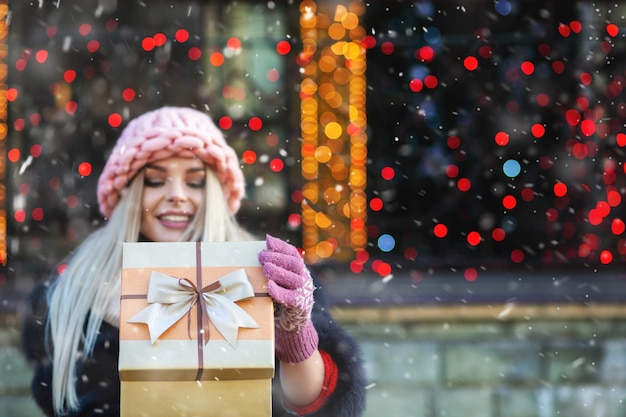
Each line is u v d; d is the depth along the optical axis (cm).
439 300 1131
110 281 565
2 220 1289
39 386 565
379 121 1344
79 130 1316
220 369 477
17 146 1306
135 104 1309
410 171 1352
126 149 581
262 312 487
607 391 1130
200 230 586
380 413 1116
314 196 1316
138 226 583
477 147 1348
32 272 1280
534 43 1318
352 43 1303
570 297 1145
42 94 1307
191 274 494
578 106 1312
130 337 479
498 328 1134
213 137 588
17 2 1277
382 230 1349
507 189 1348
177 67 1301
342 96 1312
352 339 555
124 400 477
